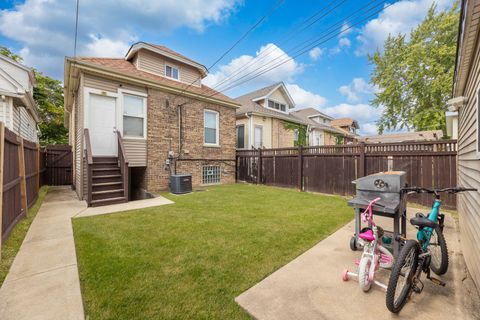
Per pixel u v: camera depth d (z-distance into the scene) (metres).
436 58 14.70
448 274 2.39
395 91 17.16
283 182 8.82
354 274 2.20
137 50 8.34
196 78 10.12
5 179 3.21
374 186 2.60
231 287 2.11
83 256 2.74
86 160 5.89
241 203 5.84
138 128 7.53
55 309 1.81
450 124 10.40
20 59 15.80
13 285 2.14
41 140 19.73
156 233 3.55
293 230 3.71
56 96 19.12
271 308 1.83
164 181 8.05
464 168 3.72
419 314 1.77
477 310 1.82
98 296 1.97
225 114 10.29
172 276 2.29
